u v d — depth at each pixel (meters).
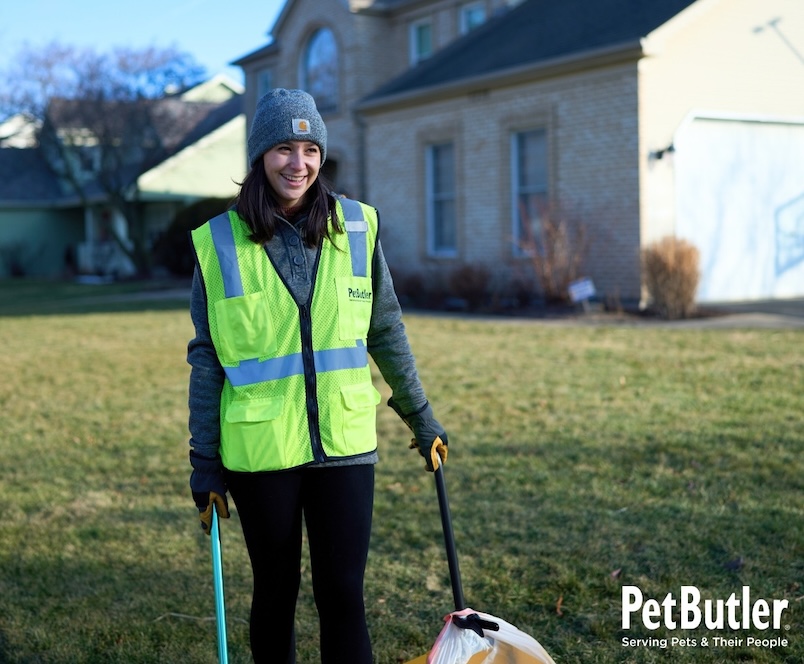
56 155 33.41
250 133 2.67
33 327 14.38
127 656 3.54
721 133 14.25
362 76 20.28
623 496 4.96
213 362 2.62
